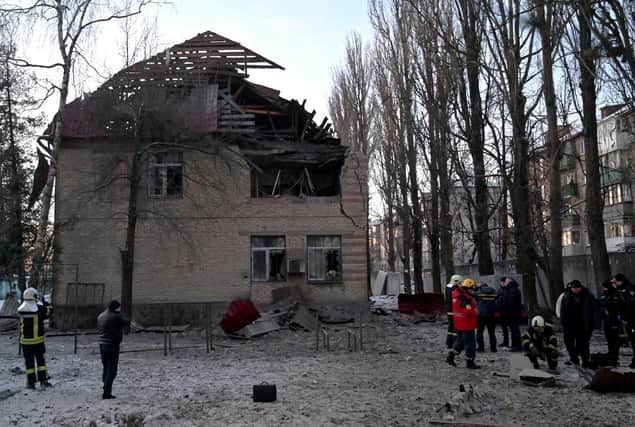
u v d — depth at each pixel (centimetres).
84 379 1247
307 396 1027
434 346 1781
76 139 2558
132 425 827
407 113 3080
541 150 2436
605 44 1341
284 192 2831
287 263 2644
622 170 3525
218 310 2588
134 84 2377
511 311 1585
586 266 2641
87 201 2483
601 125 4347
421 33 2533
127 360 1552
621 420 846
